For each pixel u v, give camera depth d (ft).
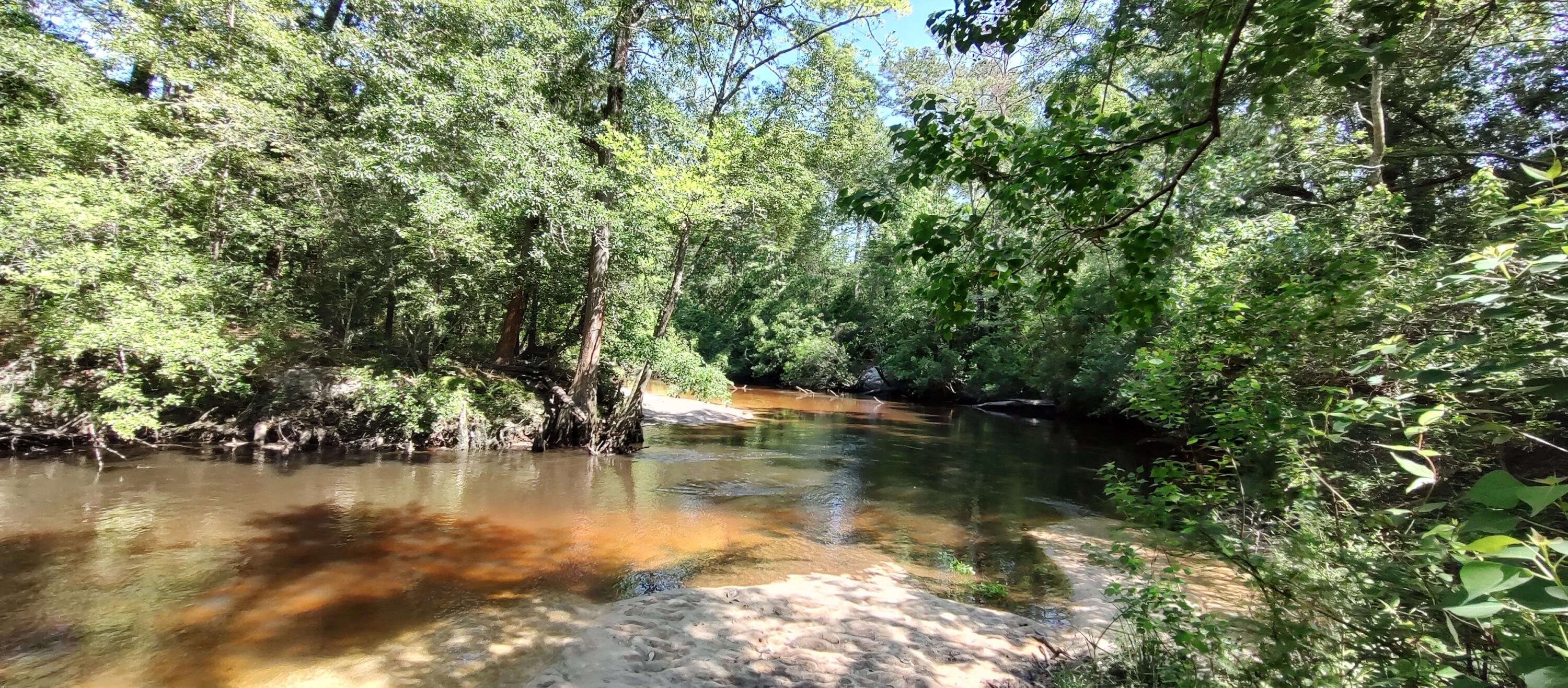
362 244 45.60
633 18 51.08
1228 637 12.97
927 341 111.24
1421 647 7.98
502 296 54.90
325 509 30.78
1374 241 19.99
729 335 137.39
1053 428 77.36
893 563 27.30
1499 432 7.86
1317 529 10.53
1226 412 12.39
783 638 19.15
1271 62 9.50
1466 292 7.52
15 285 31.76
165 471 34.96
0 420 33.71
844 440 63.93
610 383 60.49
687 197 43.57
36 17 43.45
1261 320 13.34
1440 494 13.09
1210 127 9.68
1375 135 29.07
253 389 42.29
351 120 46.60
